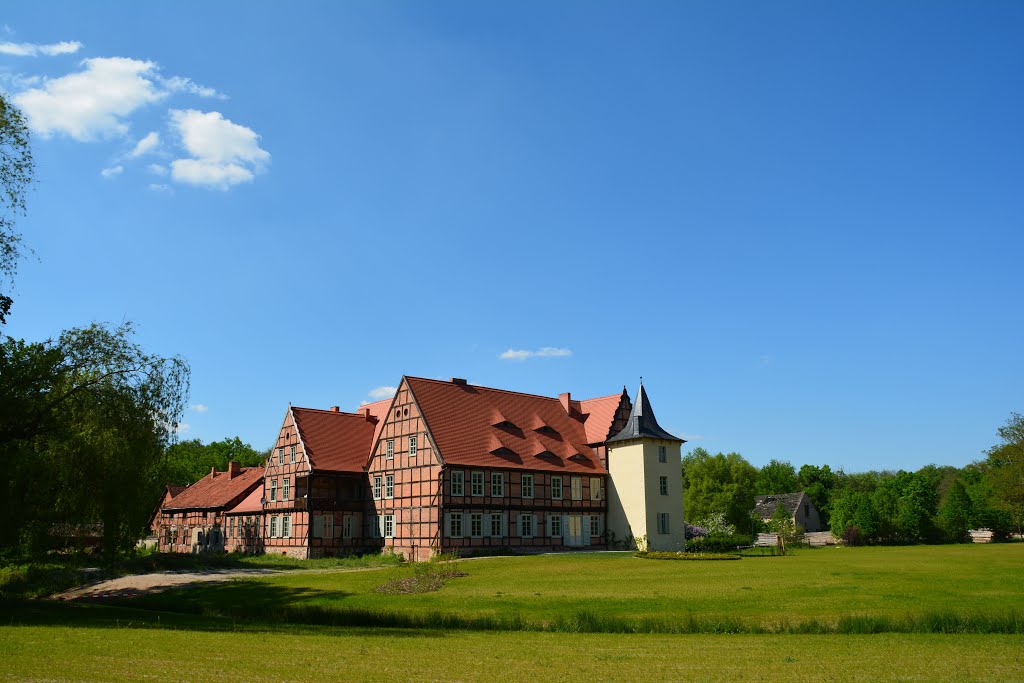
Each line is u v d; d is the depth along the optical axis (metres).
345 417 58.34
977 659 16.73
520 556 45.53
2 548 28.25
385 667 15.30
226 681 13.16
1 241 25.89
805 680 14.39
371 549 52.25
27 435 27.47
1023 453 64.38
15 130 26.17
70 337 28.52
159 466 30.39
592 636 21.41
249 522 58.41
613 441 55.72
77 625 22.19
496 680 14.18
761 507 103.94
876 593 27.09
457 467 48.06
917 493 79.00
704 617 23.53
